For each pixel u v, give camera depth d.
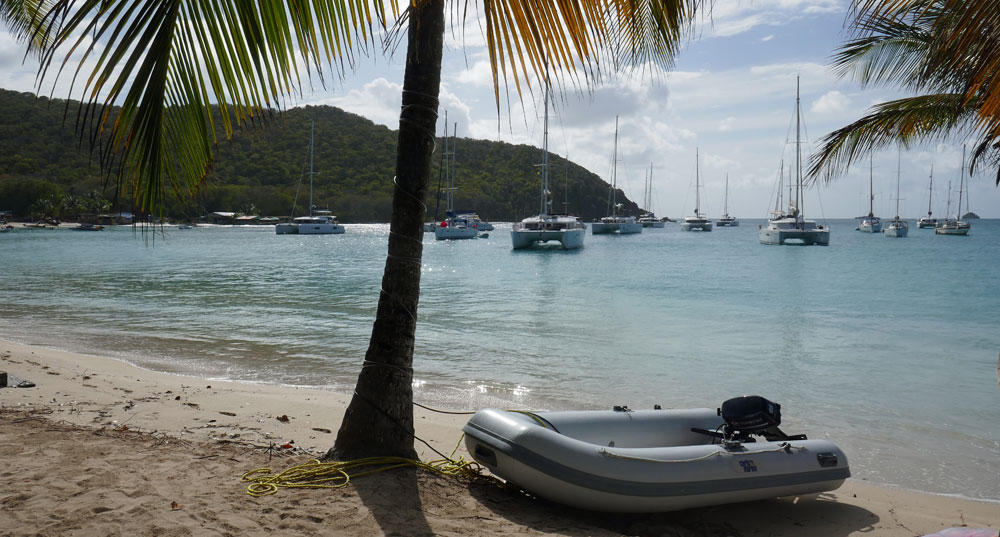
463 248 54.31
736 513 4.51
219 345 11.20
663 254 46.31
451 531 3.58
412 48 4.24
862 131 7.59
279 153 105.50
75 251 44.59
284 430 5.78
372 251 48.16
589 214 133.88
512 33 2.31
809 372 9.62
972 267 33.56
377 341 4.50
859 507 4.73
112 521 3.41
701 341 12.25
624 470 3.99
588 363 10.14
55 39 2.02
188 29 2.36
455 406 7.62
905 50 7.43
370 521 3.61
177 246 54.41
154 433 5.36
